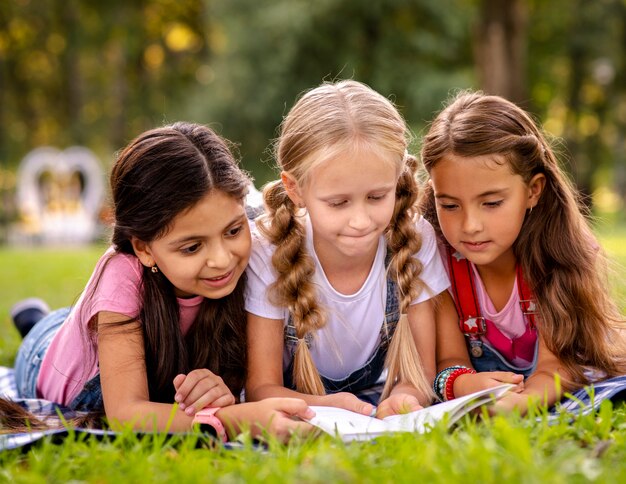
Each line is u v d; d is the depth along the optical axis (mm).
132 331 2721
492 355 3221
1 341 4590
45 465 2012
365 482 1803
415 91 20734
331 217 2568
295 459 1998
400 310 2906
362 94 2646
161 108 28594
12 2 26062
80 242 20031
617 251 8406
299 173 2602
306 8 20766
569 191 3025
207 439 2314
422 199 3102
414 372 2859
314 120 2555
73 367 3045
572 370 2912
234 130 22281
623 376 2873
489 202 2748
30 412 2922
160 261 2621
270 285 2855
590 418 2270
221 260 2562
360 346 3029
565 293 2965
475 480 1732
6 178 26297
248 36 21641
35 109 29172
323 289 2904
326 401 2676
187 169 2508
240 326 2857
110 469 1979
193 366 2873
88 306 2801
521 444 1851
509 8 14906
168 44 29266
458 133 2715
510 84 15000
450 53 22234
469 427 2145
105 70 29359
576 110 25672
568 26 23875
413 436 2139
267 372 2865
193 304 2852
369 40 21469
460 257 3109
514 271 3059
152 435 2287
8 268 9891
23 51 27656
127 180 2609
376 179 2529
